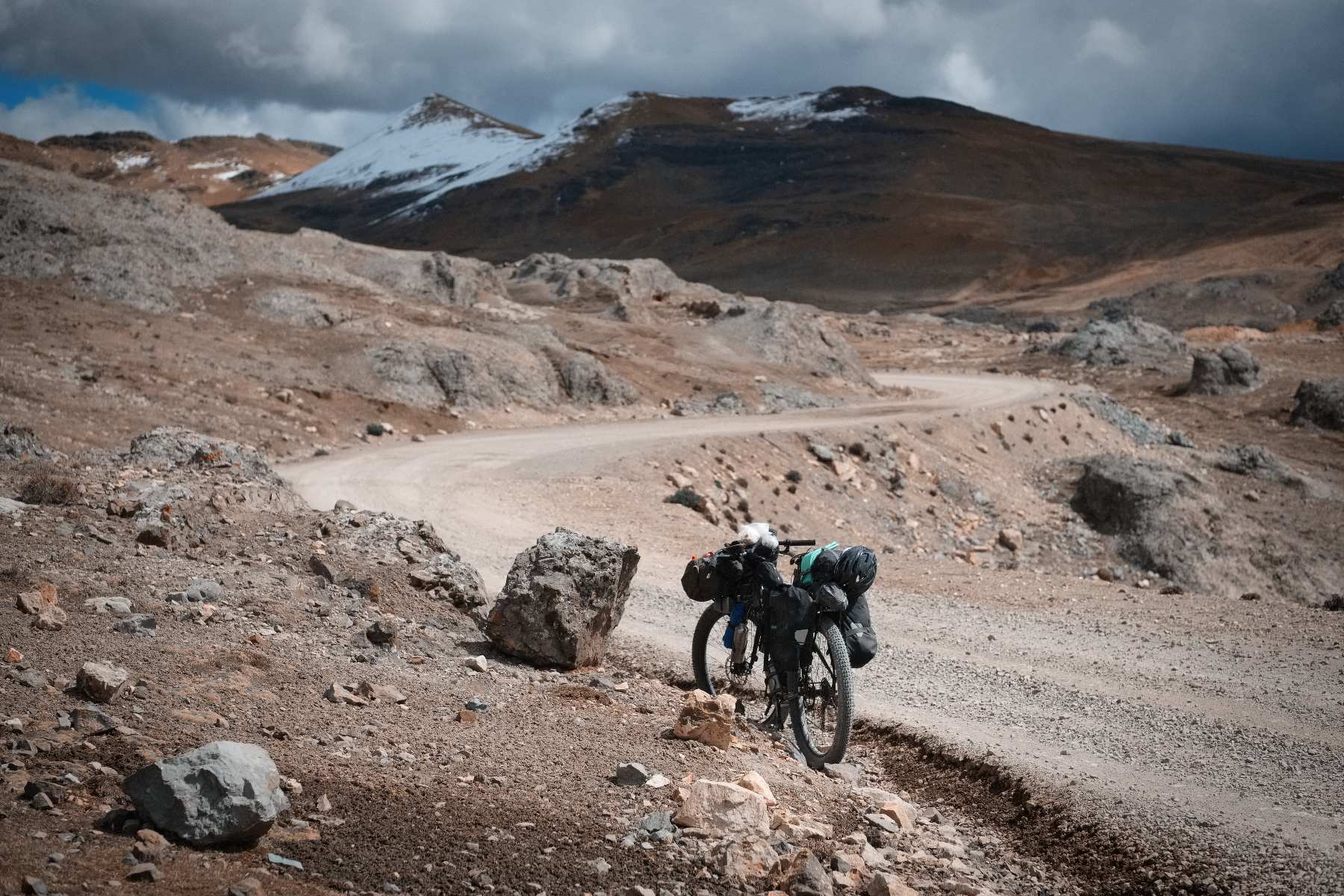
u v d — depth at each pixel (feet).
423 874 13.83
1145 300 469.98
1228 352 235.61
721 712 22.48
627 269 317.01
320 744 18.25
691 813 17.31
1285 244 614.34
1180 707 30.73
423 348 140.36
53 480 35.50
